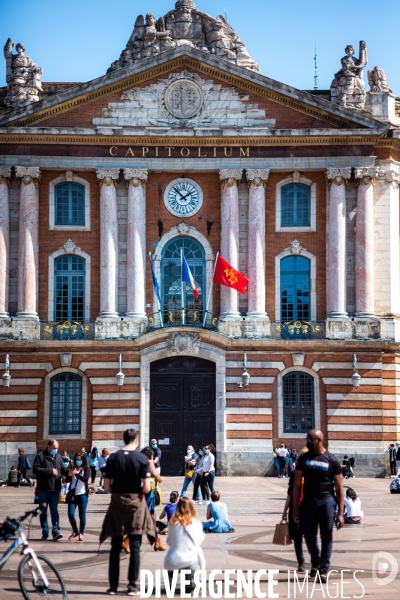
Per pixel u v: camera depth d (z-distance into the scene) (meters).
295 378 48.47
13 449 47.50
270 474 47.44
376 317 48.50
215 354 47.91
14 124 48.38
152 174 49.72
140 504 16.98
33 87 50.03
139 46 50.84
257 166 48.97
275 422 48.19
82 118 48.91
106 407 47.72
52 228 49.31
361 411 48.09
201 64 49.06
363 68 50.78
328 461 18.17
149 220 49.66
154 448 39.06
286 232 49.56
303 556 20.03
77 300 49.25
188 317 49.22
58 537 24.34
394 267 49.66
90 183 49.56
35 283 48.47
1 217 48.38
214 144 48.94
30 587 16.12
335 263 48.50
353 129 48.69
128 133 48.53
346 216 49.19
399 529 26.73
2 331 47.69
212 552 22.23
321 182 49.69
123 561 21.00
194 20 51.16
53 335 48.16
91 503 35.59
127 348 48.03
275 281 49.34
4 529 15.49
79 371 48.25
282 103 49.19
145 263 49.22
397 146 50.12
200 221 49.69
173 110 49.25
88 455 46.88
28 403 47.72
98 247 49.38
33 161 48.59
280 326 48.53
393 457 47.28
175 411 48.22
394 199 50.00
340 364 48.25
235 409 47.94
